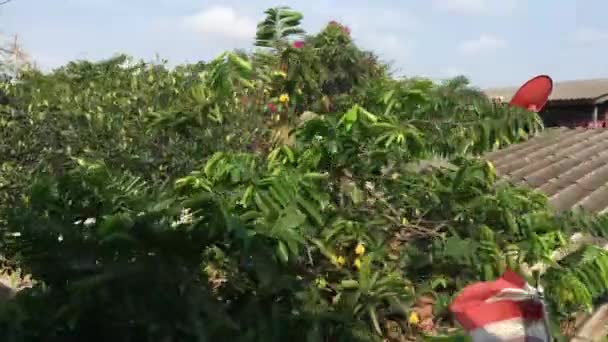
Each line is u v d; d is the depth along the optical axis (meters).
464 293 2.37
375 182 3.86
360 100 4.01
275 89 4.18
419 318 3.77
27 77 7.14
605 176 7.85
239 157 3.31
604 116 23.48
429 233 3.95
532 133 4.23
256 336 3.25
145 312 2.92
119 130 5.23
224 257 3.20
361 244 3.68
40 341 2.96
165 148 4.16
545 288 4.11
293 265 3.50
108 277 2.82
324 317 3.46
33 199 3.11
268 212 3.03
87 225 3.06
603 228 4.51
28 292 3.09
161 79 5.63
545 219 4.25
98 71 6.54
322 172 3.71
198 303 2.99
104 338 3.05
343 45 4.20
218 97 4.10
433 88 3.94
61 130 5.86
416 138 3.69
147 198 3.12
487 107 4.05
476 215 4.04
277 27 4.30
